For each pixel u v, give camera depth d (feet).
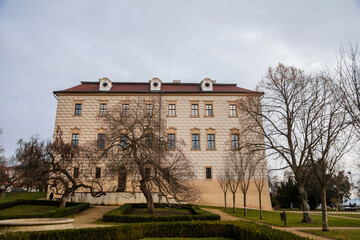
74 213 75.15
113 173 73.51
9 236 30.78
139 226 44.01
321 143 53.06
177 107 123.24
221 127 121.19
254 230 36.32
